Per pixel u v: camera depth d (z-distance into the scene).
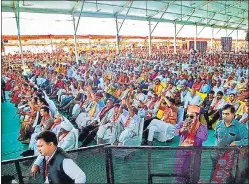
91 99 6.13
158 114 5.67
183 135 4.71
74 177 2.40
